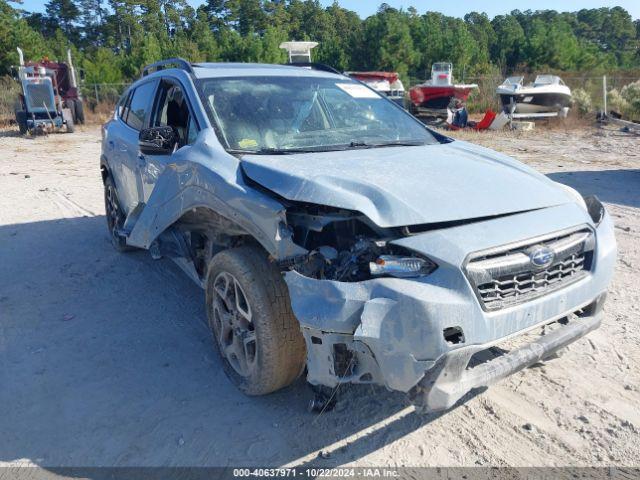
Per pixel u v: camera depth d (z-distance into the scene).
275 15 100.81
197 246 4.27
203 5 101.50
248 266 3.19
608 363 3.85
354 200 2.87
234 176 3.37
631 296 4.94
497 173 3.38
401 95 22.42
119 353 4.11
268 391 3.38
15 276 5.75
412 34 42.41
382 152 3.71
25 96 20.50
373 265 2.69
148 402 3.50
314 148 3.80
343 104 4.48
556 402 3.43
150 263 6.02
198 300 5.05
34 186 10.56
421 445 3.07
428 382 2.62
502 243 2.77
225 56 44.75
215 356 4.04
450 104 21.59
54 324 4.61
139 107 5.48
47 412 3.42
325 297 2.71
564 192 3.40
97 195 9.65
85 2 108.06
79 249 6.57
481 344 2.68
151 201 4.18
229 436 3.17
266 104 4.17
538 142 16.17
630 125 18.70
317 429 3.21
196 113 4.04
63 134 21.50
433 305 2.57
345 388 3.56
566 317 3.35
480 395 3.52
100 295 5.20
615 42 144.25
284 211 2.95
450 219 2.83
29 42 41.12
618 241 6.44
